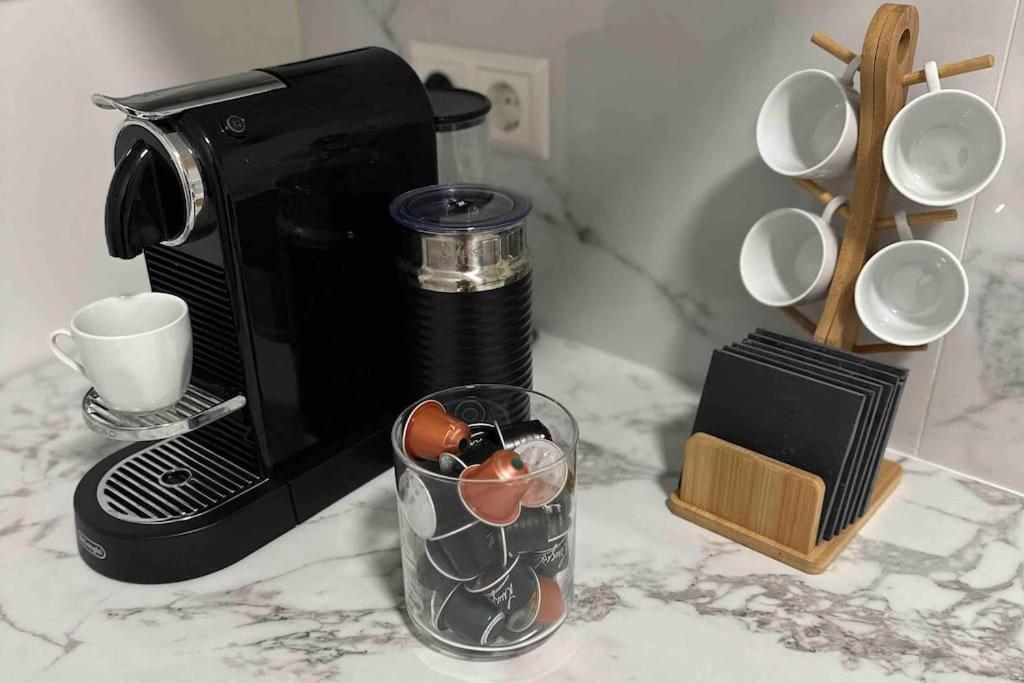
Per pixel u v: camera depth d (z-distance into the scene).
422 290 0.73
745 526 0.74
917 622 0.66
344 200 0.74
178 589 0.71
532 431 0.67
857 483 0.73
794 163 0.77
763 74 0.80
